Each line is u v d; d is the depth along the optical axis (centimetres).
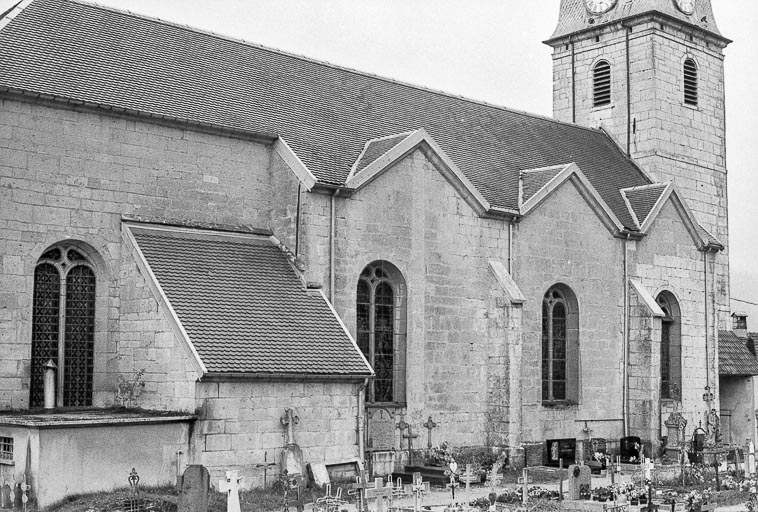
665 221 5106
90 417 2969
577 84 6022
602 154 5531
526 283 4384
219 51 4162
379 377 3909
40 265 3309
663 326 5153
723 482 3731
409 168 3997
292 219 3744
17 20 3603
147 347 3284
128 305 3381
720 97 6116
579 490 3175
